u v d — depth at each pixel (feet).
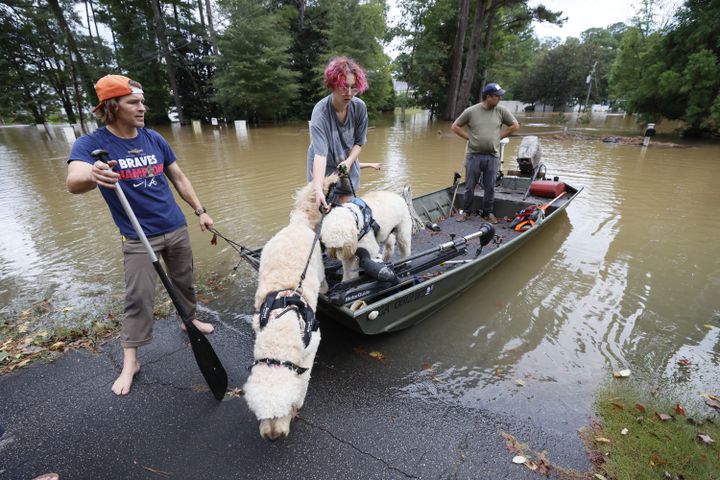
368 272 11.33
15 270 18.15
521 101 202.80
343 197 13.74
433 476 8.36
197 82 110.63
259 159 45.55
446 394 10.71
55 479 8.29
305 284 9.18
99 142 9.29
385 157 46.16
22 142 67.41
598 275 17.30
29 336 13.26
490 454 8.86
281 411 6.74
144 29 99.71
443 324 13.97
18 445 9.20
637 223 23.31
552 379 11.29
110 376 11.44
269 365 7.36
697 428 9.56
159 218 10.46
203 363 9.76
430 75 113.09
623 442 9.14
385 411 10.11
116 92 8.93
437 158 45.34
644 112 70.85
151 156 10.14
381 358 12.16
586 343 12.89
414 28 118.32
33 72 96.73
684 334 13.30
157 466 8.64
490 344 12.89
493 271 17.79
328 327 13.69
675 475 8.29
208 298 15.79
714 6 58.85
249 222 24.18
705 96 60.29
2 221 24.75
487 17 110.93
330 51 98.17
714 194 29.22
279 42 90.89
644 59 70.33
